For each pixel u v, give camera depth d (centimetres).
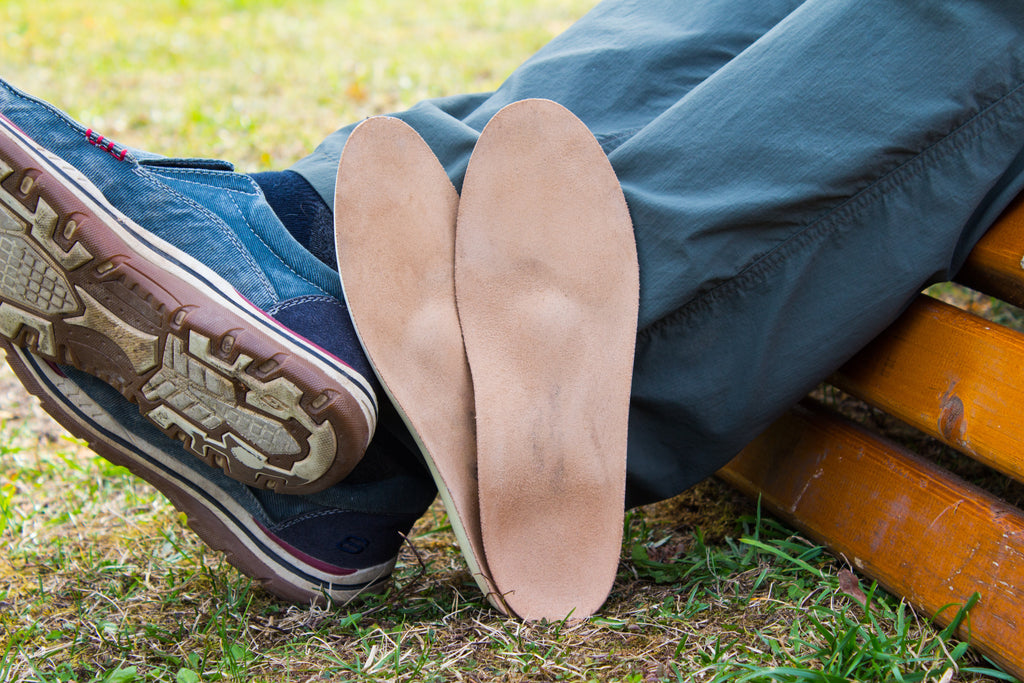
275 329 101
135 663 105
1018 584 99
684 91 110
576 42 113
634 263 106
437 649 104
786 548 112
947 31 103
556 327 106
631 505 112
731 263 105
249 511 110
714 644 103
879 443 111
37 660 105
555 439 105
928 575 104
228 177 107
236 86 307
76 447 137
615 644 103
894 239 105
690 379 107
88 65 348
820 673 97
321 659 104
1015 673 99
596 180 106
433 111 110
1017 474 101
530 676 100
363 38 379
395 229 104
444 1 454
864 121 104
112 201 103
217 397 102
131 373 103
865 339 107
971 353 105
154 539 121
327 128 255
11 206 101
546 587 106
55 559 118
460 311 105
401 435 109
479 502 104
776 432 118
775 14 110
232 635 108
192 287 102
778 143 104
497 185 106
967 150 104
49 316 103
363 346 104
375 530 111
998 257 105
